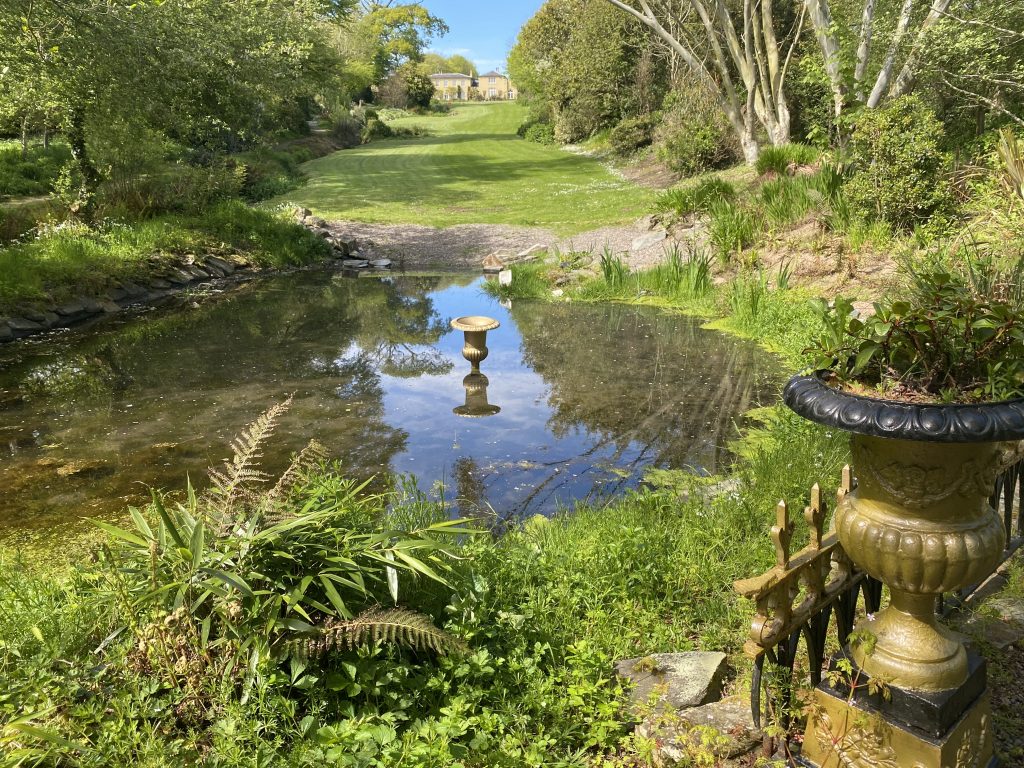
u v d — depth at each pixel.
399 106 72.31
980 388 1.92
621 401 7.52
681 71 28.11
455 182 28.86
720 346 9.83
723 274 13.10
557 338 10.45
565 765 2.32
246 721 2.32
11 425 6.88
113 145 15.05
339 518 3.18
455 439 6.44
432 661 2.81
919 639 2.06
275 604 2.51
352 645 2.64
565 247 16.92
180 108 16.36
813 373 2.14
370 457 6.01
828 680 2.23
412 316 12.07
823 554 2.23
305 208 21.44
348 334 10.80
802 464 4.97
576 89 39.69
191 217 16.78
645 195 23.27
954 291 2.06
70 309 11.55
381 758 2.28
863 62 13.23
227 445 6.30
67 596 3.05
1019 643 2.85
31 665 2.49
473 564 3.37
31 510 5.08
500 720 2.47
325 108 48.34
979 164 11.47
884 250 10.85
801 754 2.29
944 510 1.90
